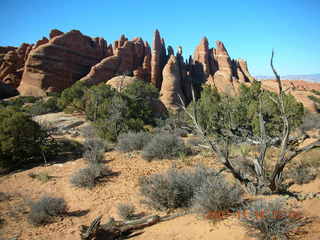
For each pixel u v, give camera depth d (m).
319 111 54.59
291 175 6.85
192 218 5.25
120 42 81.88
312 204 4.68
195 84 69.75
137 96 35.22
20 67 77.12
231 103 15.67
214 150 5.66
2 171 11.82
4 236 6.21
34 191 9.16
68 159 12.91
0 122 12.41
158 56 73.12
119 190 8.30
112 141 16.70
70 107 35.88
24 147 12.20
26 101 57.53
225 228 4.27
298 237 3.55
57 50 69.25
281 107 5.06
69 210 7.51
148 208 6.76
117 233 5.40
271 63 4.98
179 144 11.43
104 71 68.25
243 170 7.43
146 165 10.42
